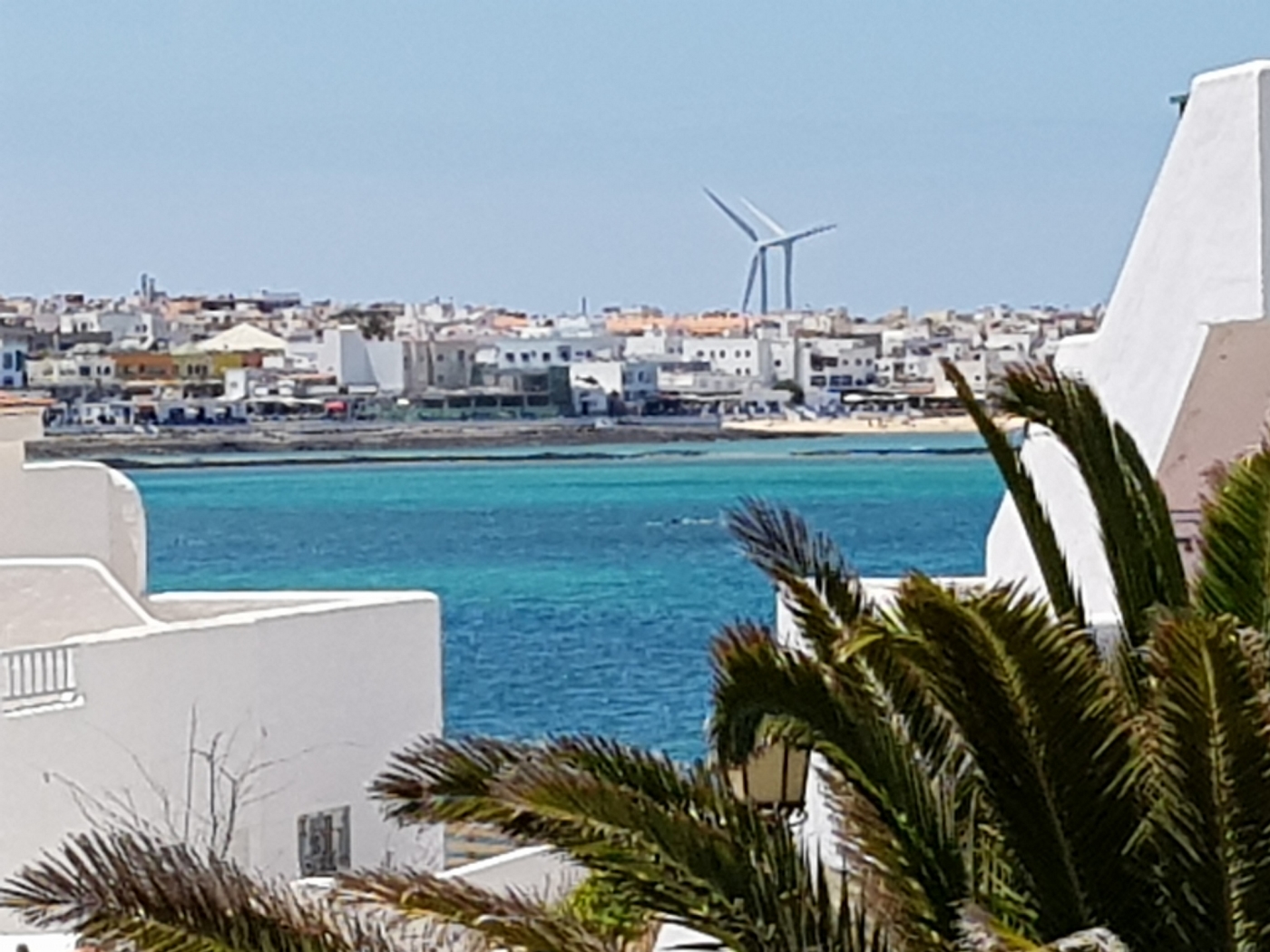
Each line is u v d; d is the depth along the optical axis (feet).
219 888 27.78
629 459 470.80
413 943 34.86
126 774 82.74
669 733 198.70
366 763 92.07
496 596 290.15
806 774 47.75
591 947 27.84
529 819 28.14
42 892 27.71
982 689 27.71
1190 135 55.52
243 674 87.15
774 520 33.27
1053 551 35.24
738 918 26.76
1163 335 57.06
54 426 466.70
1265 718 25.64
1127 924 27.37
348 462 468.75
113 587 90.89
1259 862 25.93
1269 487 33.27
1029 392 35.76
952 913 28.02
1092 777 27.50
